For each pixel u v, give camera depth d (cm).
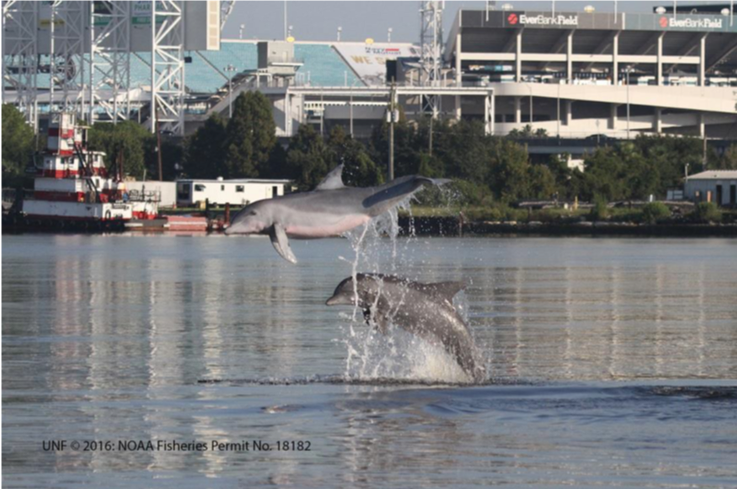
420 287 6425
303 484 5112
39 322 11200
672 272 17575
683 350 8700
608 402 6531
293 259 5441
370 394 6725
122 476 5303
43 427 6203
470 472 5216
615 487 4997
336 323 10675
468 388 6831
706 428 5922
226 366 8088
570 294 13700
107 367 8175
